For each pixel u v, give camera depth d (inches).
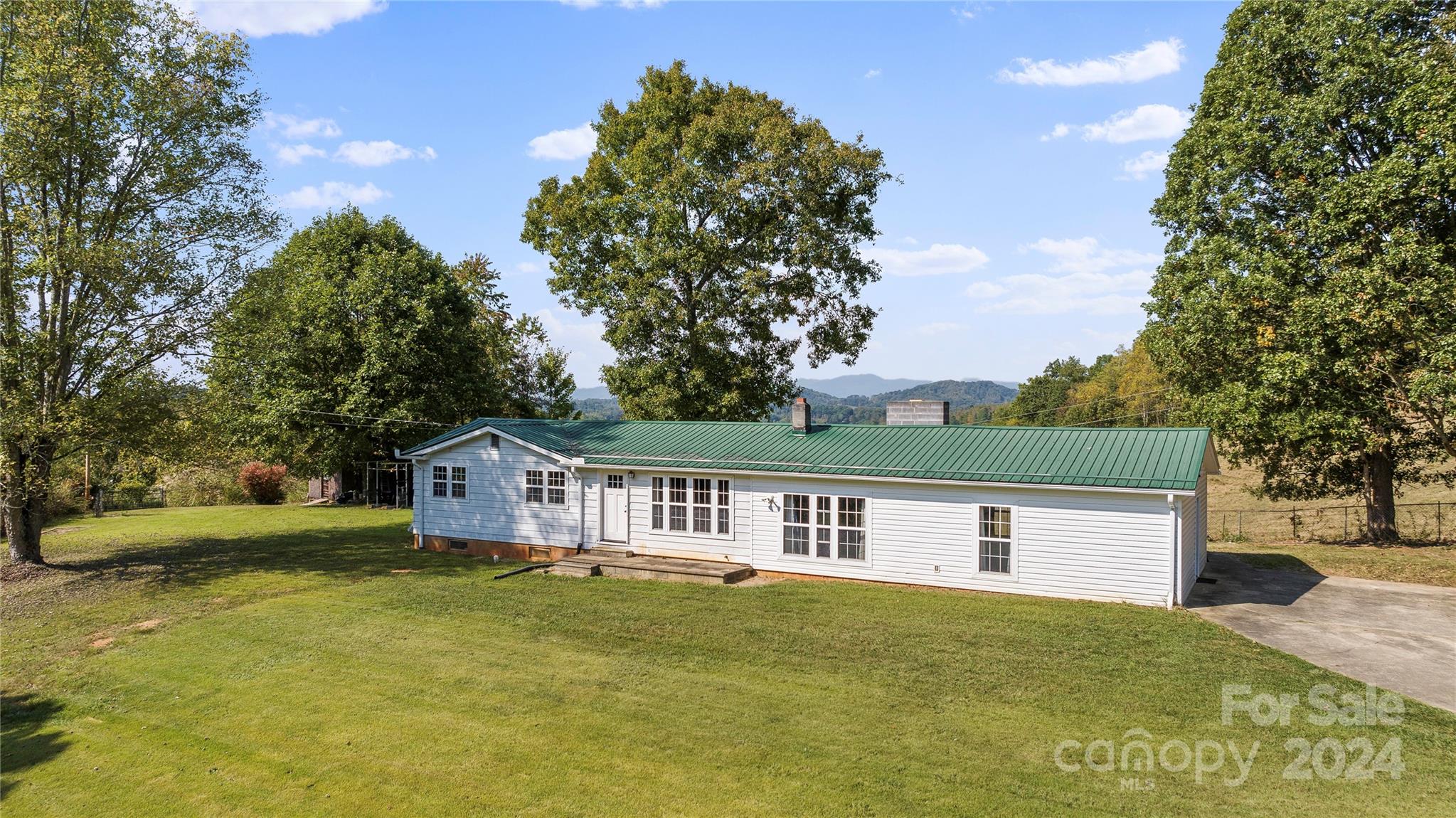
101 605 731.4
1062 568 688.4
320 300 1467.8
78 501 1550.2
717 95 1457.9
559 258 1491.1
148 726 452.4
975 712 439.2
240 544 1085.8
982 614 638.5
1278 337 871.1
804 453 840.9
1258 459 1055.0
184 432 926.4
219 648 587.5
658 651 559.5
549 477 940.6
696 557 858.8
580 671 519.2
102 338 852.0
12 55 818.2
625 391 1488.7
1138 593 659.4
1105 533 671.1
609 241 1464.1
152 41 895.1
